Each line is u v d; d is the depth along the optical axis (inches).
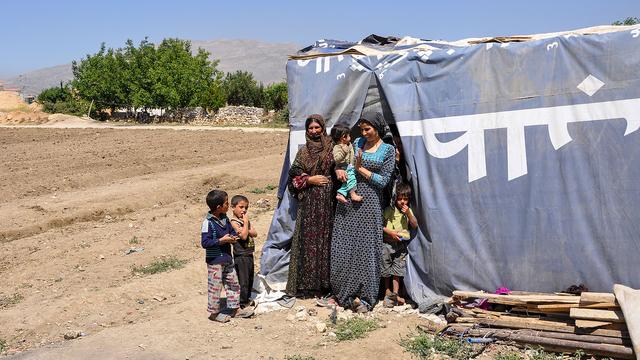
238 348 240.8
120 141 1156.5
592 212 238.7
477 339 228.2
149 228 457.1
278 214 304.0
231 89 2413.9
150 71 1994.3
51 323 283.1
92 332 272.8
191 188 624.7
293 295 286.5
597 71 239.0
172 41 2030.0
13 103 2787.9
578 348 212.2
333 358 225.9
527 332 225.6
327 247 278.7
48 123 2010.3
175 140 1165.7
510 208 253.0
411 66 275.9
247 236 279.3
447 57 266.5
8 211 521.7
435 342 228.5
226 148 1034.7
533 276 248.4
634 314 204.1
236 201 278.4
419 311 263.4
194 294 315.9
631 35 234.2
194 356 235.6
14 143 1154.7
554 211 245.0
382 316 263.0
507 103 254.7
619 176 234.5
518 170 251.6
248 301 285.0
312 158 279.3
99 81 2167.8
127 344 249.6
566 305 223.6
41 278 352.8
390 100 277.1
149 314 289.1
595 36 240.4
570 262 241.9
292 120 301.0
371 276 265.1
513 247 252.1
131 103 2110.0
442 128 265.9
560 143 244.7
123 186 630.5
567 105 243.9
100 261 379.2
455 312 244.2
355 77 288.8
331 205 279.3
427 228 267.0
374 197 265.4
